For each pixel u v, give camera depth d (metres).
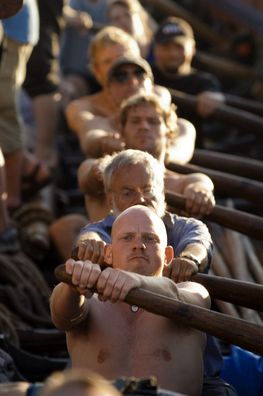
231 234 13.30
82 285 7.50
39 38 16.61
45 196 15.39
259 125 15.05
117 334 7.95
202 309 7.54
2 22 14.27
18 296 12.48
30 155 15.30
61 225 14.05
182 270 8.51
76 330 8.02
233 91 21.33
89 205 10.85
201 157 12.54
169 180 10.68
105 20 18.98
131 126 10.83
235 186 11.41
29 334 11.32
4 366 8.90
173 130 11.05
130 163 9.14
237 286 8.53
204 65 20.70
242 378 10.20
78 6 18.94
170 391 7.28
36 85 16.73
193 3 23.31
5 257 13.11
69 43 18.45
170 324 7.95
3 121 14.59
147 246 8.02
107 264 8.37
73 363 8.02
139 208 8.16
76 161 17.16
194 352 7.98
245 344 7.48
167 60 16.05
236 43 21.44
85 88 18.44
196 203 10.13
